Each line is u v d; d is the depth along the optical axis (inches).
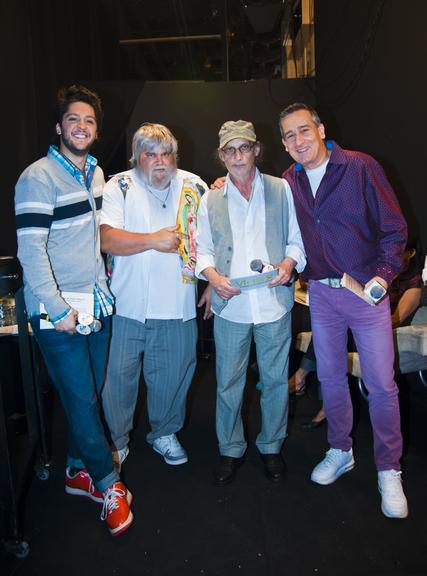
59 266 71.4
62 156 70.9
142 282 86.0
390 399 77.5
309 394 129.9
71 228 71.9
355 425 109.3
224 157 80.3
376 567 65.6
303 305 129.0
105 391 89.4
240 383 88.4
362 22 148.9
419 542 70.2
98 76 185.0
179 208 87.7
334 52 176.6
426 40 111.6
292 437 105.7
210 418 119.1
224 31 267.6
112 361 88.7
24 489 80.1
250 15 232.5
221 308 84.7
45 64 143.1
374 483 86.1
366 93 147.6
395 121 129.1
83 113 70.7
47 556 70.2
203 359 166.7
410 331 95.2
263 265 80.4
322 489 85.0
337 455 87.6
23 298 83.6
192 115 199.8
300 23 233.5
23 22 131.2
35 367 90.9
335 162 74.5
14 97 124.8
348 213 75.5
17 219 67.8
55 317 67.8
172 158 84.1
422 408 103.1
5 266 75.6
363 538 71.6
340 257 77.9
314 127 75.6
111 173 189.6
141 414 121.9
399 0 123.8
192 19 266.4
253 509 80.0
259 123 200.2
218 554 69.6
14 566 68.2
